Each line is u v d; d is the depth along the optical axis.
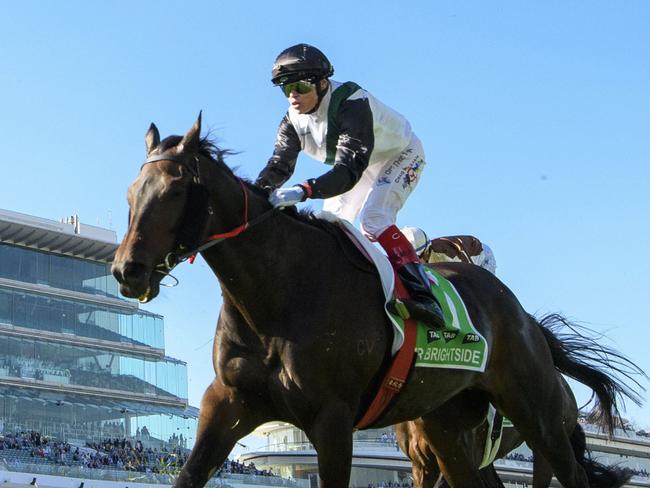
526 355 4.98
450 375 4.56
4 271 33.44
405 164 4.93
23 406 31.16
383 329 4.28
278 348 4.05
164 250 3.79
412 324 4.36
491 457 6.23
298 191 4.23
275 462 35.12
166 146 3.97
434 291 4.60
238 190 4.08
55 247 35.06
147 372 35.75
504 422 6.84
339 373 4.09
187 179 3.88
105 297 35.75
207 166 4.01
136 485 24.06
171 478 25.39
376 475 33.66
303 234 4.23
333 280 4.20
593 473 6.59
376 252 4.41
